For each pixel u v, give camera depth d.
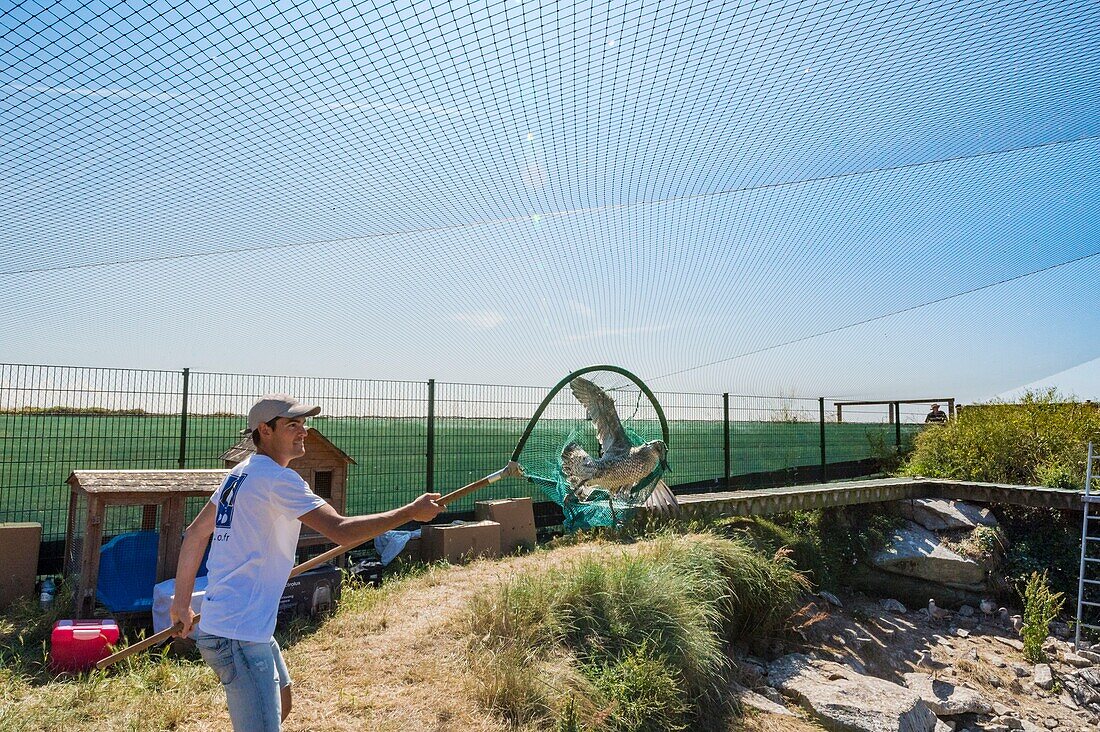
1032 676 8.45
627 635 5.95
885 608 10.00
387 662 5.14
